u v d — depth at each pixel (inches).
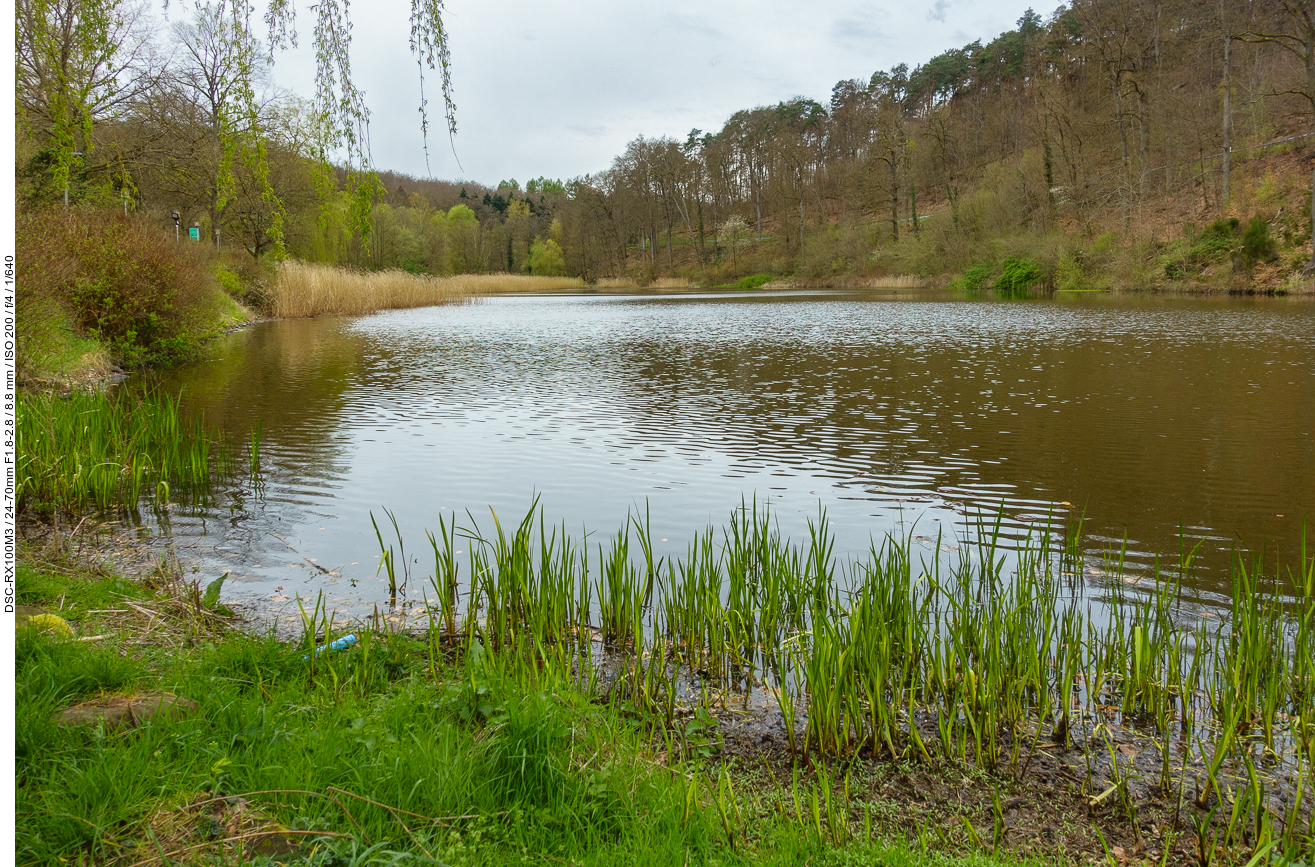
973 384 567.8
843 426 441.1
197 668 156.8
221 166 272.1
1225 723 157.5
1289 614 202.1
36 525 273.9
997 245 2017.7
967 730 162.9
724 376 631.2
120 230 673.0
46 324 503.5
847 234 2731.3
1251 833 130.7
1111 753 148.6
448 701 145.3
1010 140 2829.7
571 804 119.1
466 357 772.0
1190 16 1911.9
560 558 210.8
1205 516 282.4
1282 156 1770.4
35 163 690.2
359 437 422.9
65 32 297.4
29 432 309.0
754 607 207.3
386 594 222.7
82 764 113.6
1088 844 128.6
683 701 172.9
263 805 110.2
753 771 146.3
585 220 3511.3
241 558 248.1
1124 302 1355.8
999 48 3543.3
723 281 3134.8
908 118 3732.8
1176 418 441.1
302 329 1091.9
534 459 375.2
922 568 239.5
